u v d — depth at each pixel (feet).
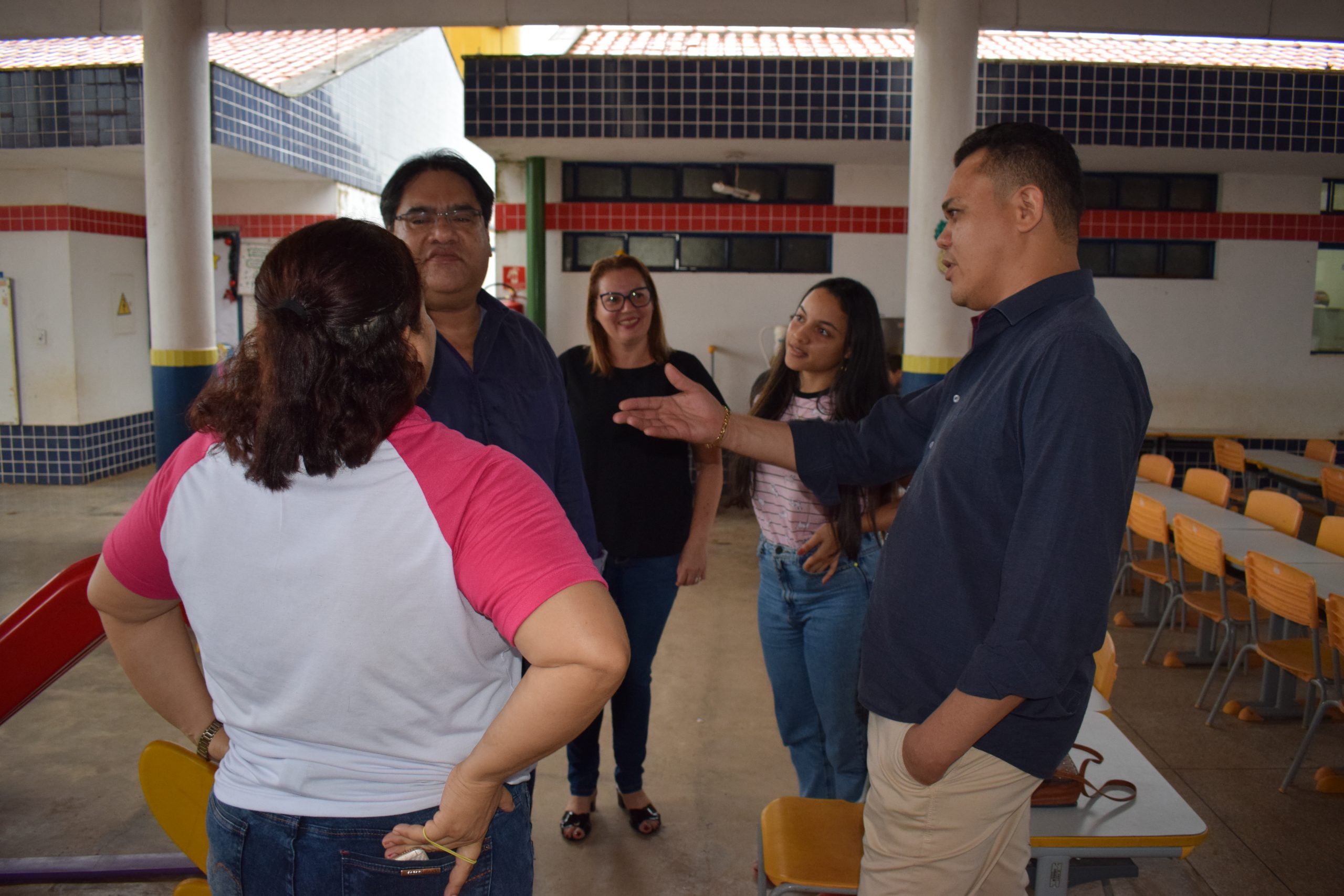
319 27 17.06
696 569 8.31
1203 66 20.54
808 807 5.96
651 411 5.72
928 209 15.49
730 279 24.14
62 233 24.43
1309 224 24.40
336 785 3.22
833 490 5.80
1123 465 3.85
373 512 3.01
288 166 23.66
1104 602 3.82
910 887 4.54
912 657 4.43
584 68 20.68
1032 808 5.36
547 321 24.07
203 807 5.00
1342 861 8.70
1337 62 21.84
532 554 2.96
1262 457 20.40
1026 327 4.33
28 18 17.57
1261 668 13.73
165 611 3.75
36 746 10.77
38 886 8.06
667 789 9.84
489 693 3.39
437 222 5.28
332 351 2.95
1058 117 20.48
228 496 3.10
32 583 16.70
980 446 4.22
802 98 20.66
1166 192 24.40
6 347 24.77
